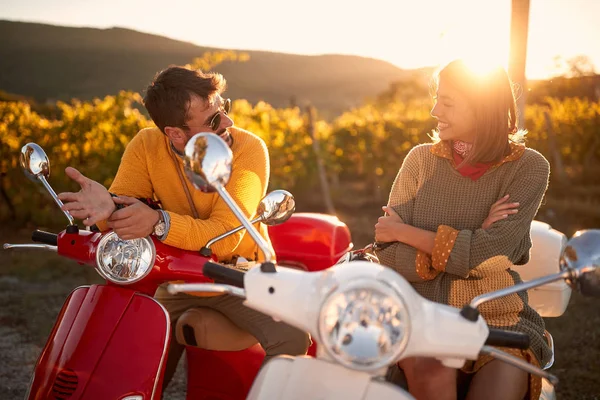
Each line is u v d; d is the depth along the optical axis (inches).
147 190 108.7
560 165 482.6
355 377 66.2
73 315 86.7
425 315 65.2
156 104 97.1
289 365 70.9
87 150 358.9
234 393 106.3
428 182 97.0
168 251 87.7
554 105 577.3
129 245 84.7
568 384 167.8
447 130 93.4
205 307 104.8
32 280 265.9
